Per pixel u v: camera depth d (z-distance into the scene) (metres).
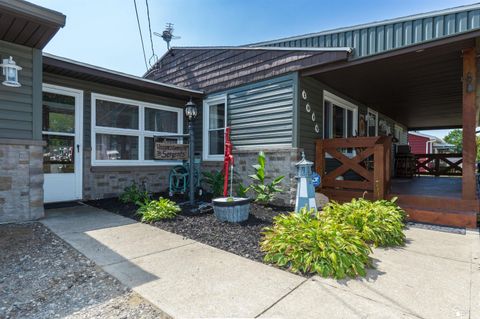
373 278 2.54
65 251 3.10
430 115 10.70
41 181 4.38
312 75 5.63
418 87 6.73
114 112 6.41
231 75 6.77
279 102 5.80
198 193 6.76
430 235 3.92
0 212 4.03
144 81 6.20
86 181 5.91
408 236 3.87
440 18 4.15
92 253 3.06
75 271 2.62
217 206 4.33
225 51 6.96
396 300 2.17
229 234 3.73
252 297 2.18
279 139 5.79
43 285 2.36
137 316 1.94
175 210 4.67
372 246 3.41
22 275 2.53
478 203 4.31
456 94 7.41
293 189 5.49
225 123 6.86
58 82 5.52
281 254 2.82
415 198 4.84
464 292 2.30
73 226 4.07
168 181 7.28
